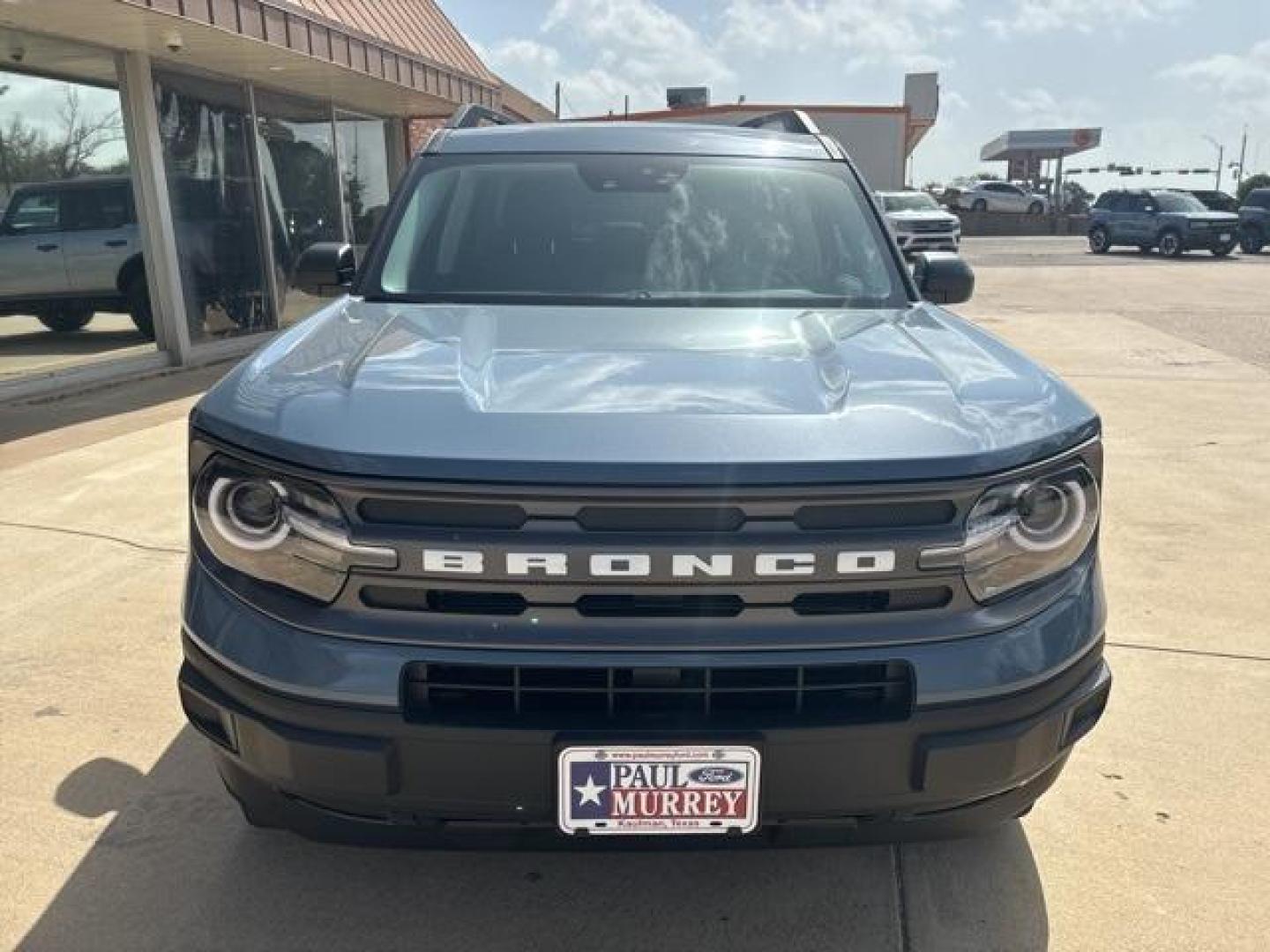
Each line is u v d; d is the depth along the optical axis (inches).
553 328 101.0
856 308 116.4
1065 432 79.5
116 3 262.2
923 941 89.9
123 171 344.5
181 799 109.0
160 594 161.0
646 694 72.6
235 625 76.0
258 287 422.6
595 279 119.0
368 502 72.1
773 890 96.1
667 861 100.0
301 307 460.8
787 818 75.4
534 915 92.5
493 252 122.3
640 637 71.6
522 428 74.2
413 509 71.9
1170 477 235.8
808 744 72.7
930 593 74.8
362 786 73.5
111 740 120.0
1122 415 301.1
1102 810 108.8
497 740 71.7
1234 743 122.0
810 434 74.8
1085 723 82.5
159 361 360.8
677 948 89.0
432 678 73.0
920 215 1002.1
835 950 88.8
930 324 108.9
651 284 118.6
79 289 329.4
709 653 72.0
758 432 74.5
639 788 72.7
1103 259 1070.4
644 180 131.8
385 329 99.7
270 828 90.6
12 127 300.2
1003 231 1738.4
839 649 72.7
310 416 76.6
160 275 358.3
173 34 308.7
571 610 71.8
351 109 505.0
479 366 87.5
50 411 292.8
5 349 302.7
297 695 73.1
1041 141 2041.1
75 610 154.9
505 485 70.4
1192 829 105.7
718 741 71.8
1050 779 85.0
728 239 124.5
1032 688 75.9
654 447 72.4
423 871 98.0
